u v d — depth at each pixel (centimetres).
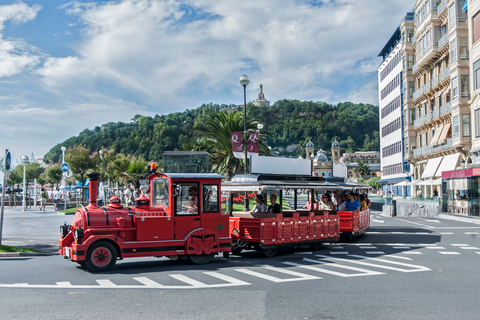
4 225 2316
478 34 3259
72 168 4350
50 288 838
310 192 1691
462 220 2903
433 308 689
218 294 787
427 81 4812
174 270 1054
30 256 1316
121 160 5234
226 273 1009
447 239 1738
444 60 4284
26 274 991
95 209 1061
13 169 6775
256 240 1281
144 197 1122
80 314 652
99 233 1038
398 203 4284
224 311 670
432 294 788
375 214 3975
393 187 6850
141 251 1068
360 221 1794
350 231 1683
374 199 5138
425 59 4606
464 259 1223
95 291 812
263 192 1410
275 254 1370
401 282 897
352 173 17475
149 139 18775
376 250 1440
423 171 5144
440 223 2644
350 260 1216
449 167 3975
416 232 2038
